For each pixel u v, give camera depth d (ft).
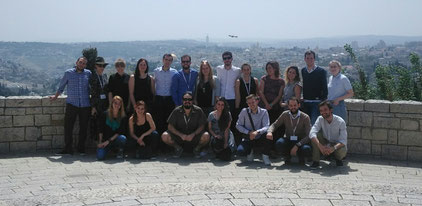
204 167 25.46
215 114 28.12
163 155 28.99
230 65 30.27
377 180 22.54
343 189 19.62
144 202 17.58
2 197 18.72
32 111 29.63
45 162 26.40
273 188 19.65
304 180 22.30
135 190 19.16
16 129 29.37
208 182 20.66
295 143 26.17
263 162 27.09
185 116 28.22
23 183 21.31
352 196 18.63
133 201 17.67
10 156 28.09
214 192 18.99
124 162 26.63
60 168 24.77
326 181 22.07
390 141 28.40
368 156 28.94
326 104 25.49
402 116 28.02
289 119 26.86
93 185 20.98
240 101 30.09
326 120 25.94
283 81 29.73
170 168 25.05
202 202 17.66
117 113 28.02
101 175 23.12
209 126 28.17
